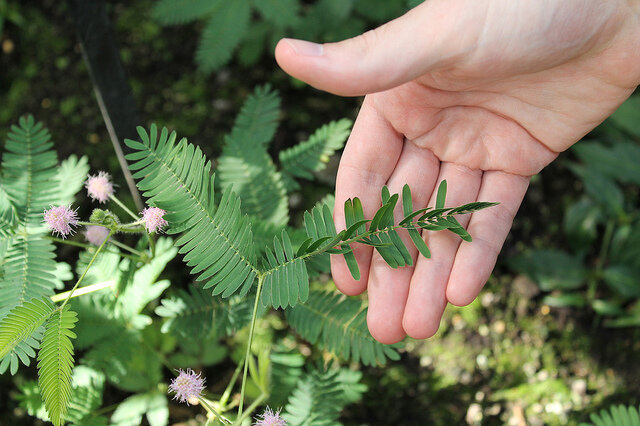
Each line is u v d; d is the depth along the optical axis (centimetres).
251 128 51
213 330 47
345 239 39
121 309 47
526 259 66
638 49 42
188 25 77
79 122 71
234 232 40
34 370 58
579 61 43
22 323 38
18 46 75
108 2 78
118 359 47
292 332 60
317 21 65
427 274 43
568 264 65
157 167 39
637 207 69
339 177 45
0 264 42
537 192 71
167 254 46
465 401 61
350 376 50
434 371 62
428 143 45
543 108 44
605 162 67
